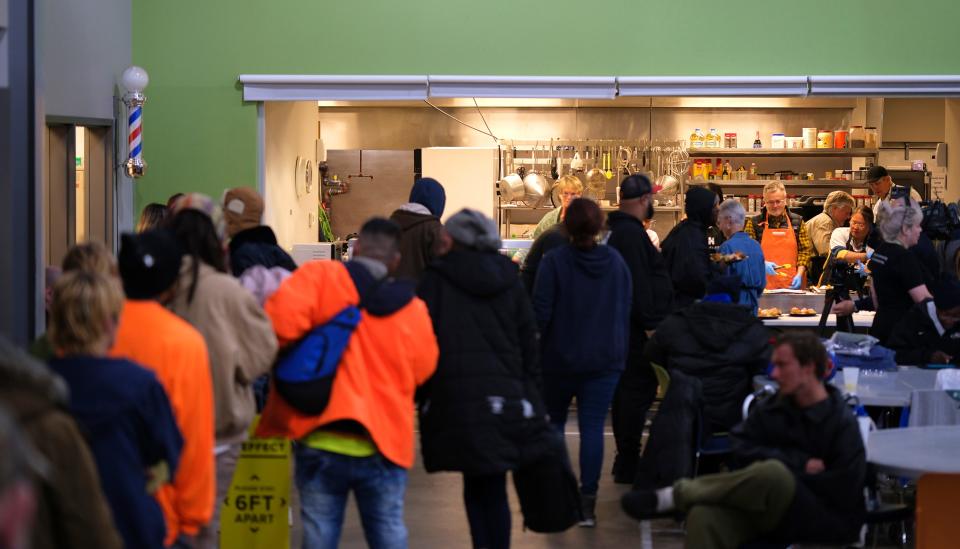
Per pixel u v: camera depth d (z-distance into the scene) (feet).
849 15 30.07
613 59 30.17
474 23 30.14
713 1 30.04
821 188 43.70
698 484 14.44
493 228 15.60
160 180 30.04
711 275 23.41
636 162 43.06
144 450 10.61
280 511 14.69
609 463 24.48
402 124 44.52
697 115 44.16
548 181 42.86
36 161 19.53
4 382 8.76
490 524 15.62
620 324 19.34
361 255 14.93
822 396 14.75
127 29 29.71
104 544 9.08
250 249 17.80
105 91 27.91
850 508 14.38
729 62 30.14
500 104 44.11
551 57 30.22
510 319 15.39
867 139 42.55
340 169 43.47
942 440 15.90
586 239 19.11
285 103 34.30
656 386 22.53
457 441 14.83
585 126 44.16
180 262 12.26
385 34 30.14
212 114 30.07
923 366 20.56
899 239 22.12
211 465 11.90
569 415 29.76
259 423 14.44
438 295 15.28
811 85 29.96
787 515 14.08
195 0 29.89
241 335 13.43
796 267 30.50
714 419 18.88
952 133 44.06
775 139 42.50
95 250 13.25
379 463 14.15
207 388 11.85
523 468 16.12
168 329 11.73
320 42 30.12
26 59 19.35
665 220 42.75
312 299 13.91
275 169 32.63
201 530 12.78
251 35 30.04
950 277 23.25
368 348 14.11
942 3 30.01
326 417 13.82
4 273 18.98
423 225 22.29
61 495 8.86
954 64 30.04
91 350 10.50
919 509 13.74
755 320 19.47
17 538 6.12
